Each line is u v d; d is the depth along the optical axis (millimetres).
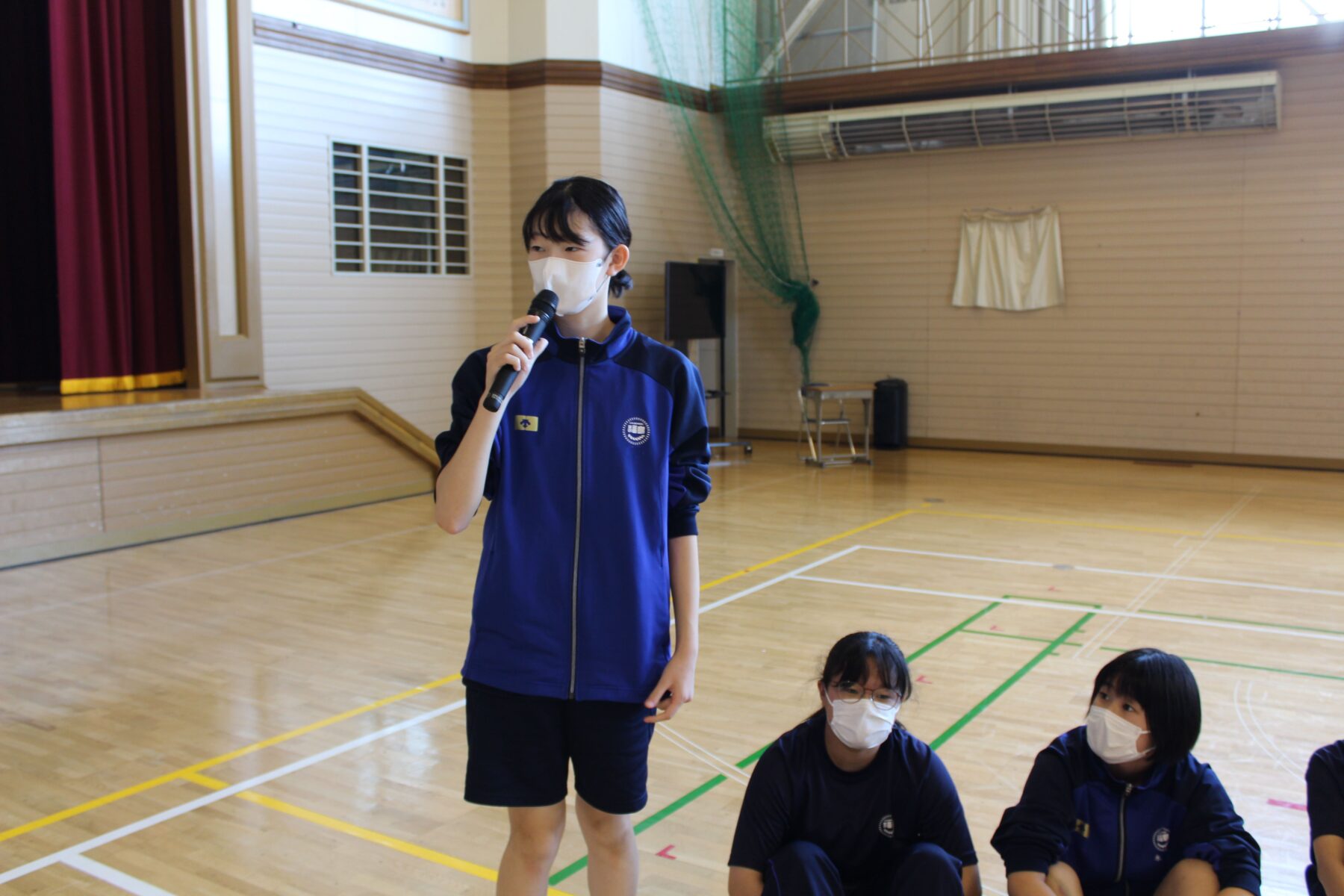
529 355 1592
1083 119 9125
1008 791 2918
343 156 8258
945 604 4871
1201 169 8992
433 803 2896
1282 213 8727
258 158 7707
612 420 1725
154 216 7445
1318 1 8562
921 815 1895
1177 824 1932
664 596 1755
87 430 5883
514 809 1758
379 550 6094
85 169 6961
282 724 3475
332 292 8234
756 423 11242
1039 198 9680
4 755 3232
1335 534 6348
